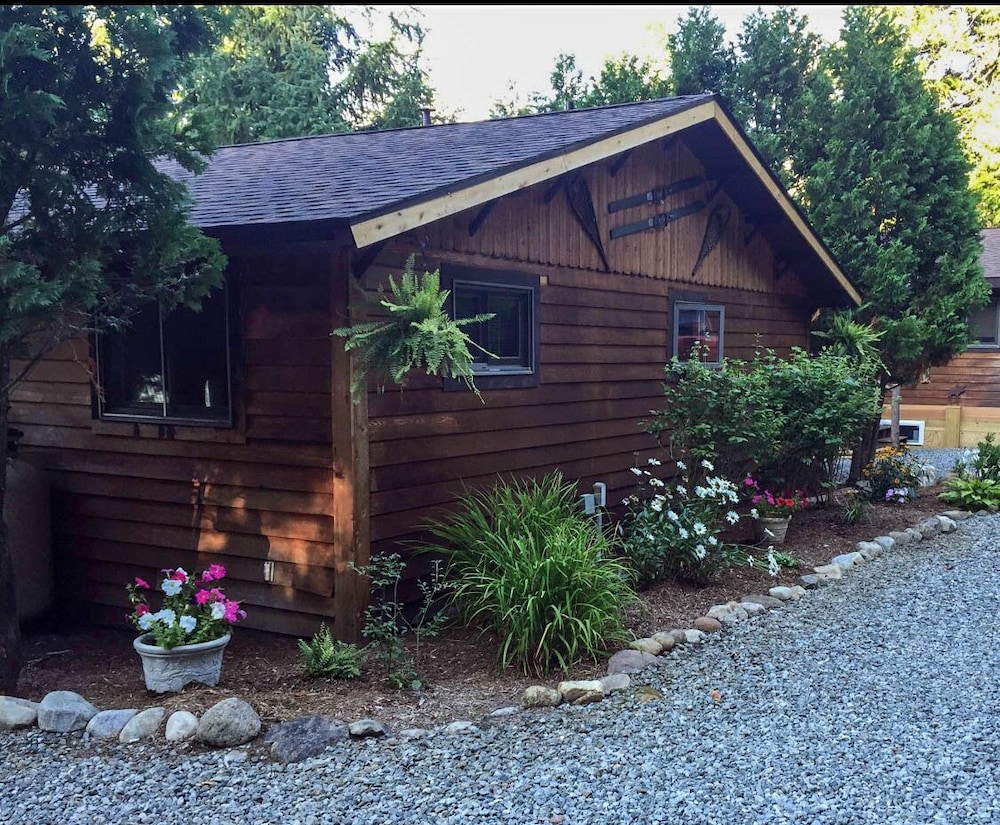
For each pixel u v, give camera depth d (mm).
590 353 6852
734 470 7055
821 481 8102
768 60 12555
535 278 6199
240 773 3400
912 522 8297
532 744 3645
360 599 4859
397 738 3693
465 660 4715
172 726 3738
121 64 4082
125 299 4598
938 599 5914
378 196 4590
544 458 6398
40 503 6074
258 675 4590
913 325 9859
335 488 4875
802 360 7836
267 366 5176
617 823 3006
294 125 16875
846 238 10188
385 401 5055
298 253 4750
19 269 3674
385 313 4977
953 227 10219
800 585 6223
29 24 3871
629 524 6691
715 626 5191
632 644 4734
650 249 7523
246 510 5355
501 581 4668
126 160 4230
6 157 3943
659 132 6535
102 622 6062
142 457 5773
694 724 3850
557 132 6406
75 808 3176
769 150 11539
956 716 3943
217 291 5332
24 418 6316
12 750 3670
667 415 6727
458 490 5621
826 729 3799
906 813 3062
